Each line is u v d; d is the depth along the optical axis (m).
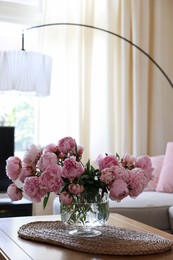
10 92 2.98
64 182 1.66
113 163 1.68
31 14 4.02
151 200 2.99
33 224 2.06
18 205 3.28
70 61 3.95
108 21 4.02
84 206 1.71
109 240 1.76
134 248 1.63
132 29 4.08
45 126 3.88
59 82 3.93
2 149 3.42
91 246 1.65
